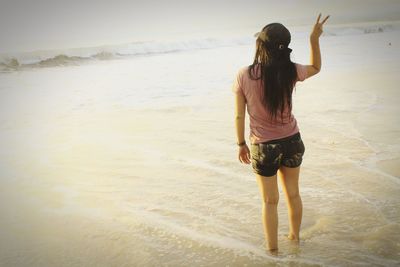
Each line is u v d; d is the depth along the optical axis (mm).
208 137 6086
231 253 3098
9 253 3180
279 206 3832
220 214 3738
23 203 4082
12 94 10016
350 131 6016
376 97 8242
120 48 19609
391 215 3561
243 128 2941
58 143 6020
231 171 4762
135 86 10641
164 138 6090
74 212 3861
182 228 3490
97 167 5004
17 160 5328
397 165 4664
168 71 13273
